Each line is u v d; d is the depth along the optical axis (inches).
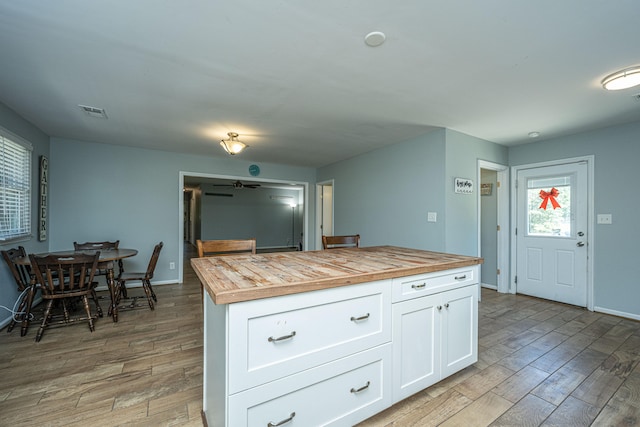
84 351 91.2
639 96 97.2
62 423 59.4
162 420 60.6
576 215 139.3
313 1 55.5
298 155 195.8
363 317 55.9
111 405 65.2
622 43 68.2
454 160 136.9
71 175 159.8
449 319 72.4
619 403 66.4
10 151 115.4
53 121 128.0
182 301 146.8
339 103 106.0
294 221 425.7
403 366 63.1
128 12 58.7
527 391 70.7
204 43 69.7
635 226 121.1
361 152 185.0
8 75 85.4
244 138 153.3
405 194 154.8
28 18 60.3
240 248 88.4
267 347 45.0
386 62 77.9
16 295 119.1
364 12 58.6
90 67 80.9
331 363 51.9
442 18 60.2
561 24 61.7
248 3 56.1
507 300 149.9
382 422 59.5
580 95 97.0
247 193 393.7
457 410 63.6
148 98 102.0
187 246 412.5
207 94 98.8
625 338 102.2
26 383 73.5
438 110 111.8
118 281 129.1
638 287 120.1
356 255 81.6
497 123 126.2
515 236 163.3
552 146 148.4
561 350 92.5
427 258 77.0
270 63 78.8
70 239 159.6
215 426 50.4
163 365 83.0
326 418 51.8
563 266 143.7
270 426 45.6
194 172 195.6
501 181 167.2
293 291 46.3
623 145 125.0
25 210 127.5
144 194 179.5
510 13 58.4
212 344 53.7
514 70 81.4
